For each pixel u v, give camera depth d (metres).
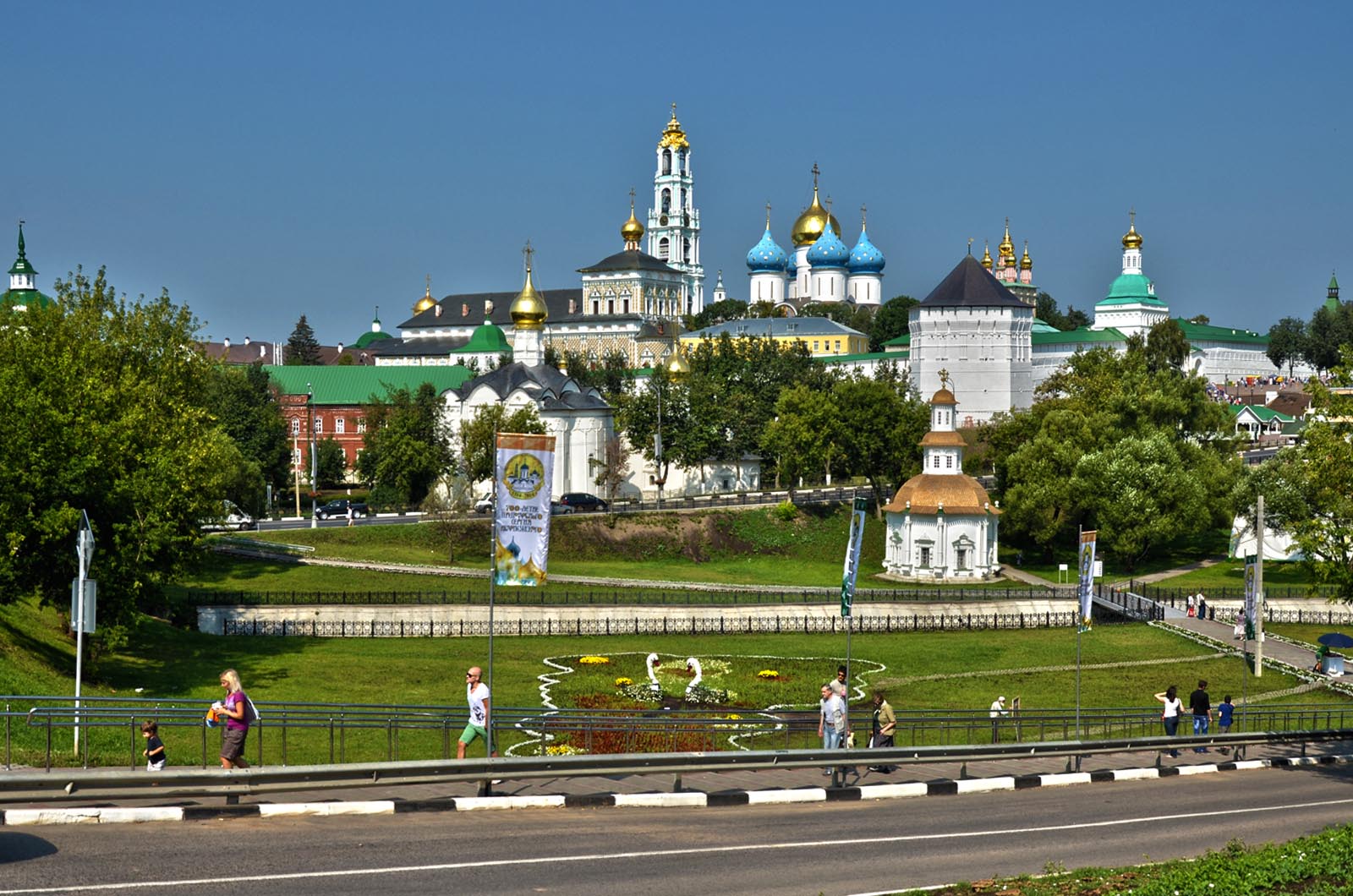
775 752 50.16
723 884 36.94
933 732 79.50
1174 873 36.88
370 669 100.56
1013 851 42.41
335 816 42.78
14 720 57.62
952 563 163.75
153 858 36.50
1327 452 79.19
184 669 94.88
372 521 168.38
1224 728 73.94
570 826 42.81
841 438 192.75
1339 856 38.53
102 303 127.06
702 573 164.75
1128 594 141.25
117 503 86.00
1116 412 189.62
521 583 50.56
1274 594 140.62
